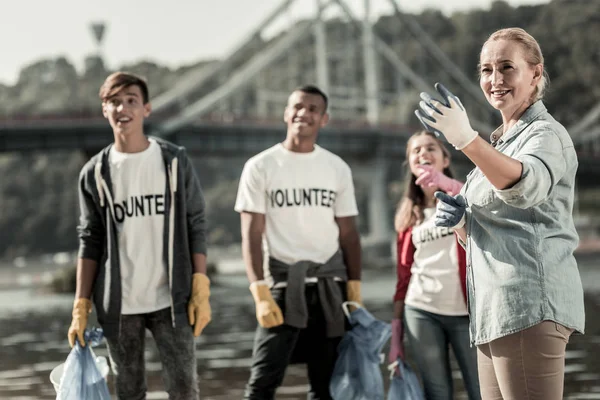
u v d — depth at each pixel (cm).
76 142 5159
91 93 13412
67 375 455
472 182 339
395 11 7369
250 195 527
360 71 10231
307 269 521
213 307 2422
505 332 319
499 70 332
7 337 1588
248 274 523
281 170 528
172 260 463
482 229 332
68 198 10894
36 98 13812
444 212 339
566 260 323
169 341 463
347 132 6181
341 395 519
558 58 11744
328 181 533
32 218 10844
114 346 465
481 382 342
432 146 523
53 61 14638
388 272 4525
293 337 520
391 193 8456
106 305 463
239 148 5628
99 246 477
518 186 302
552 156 312
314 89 533
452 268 505
